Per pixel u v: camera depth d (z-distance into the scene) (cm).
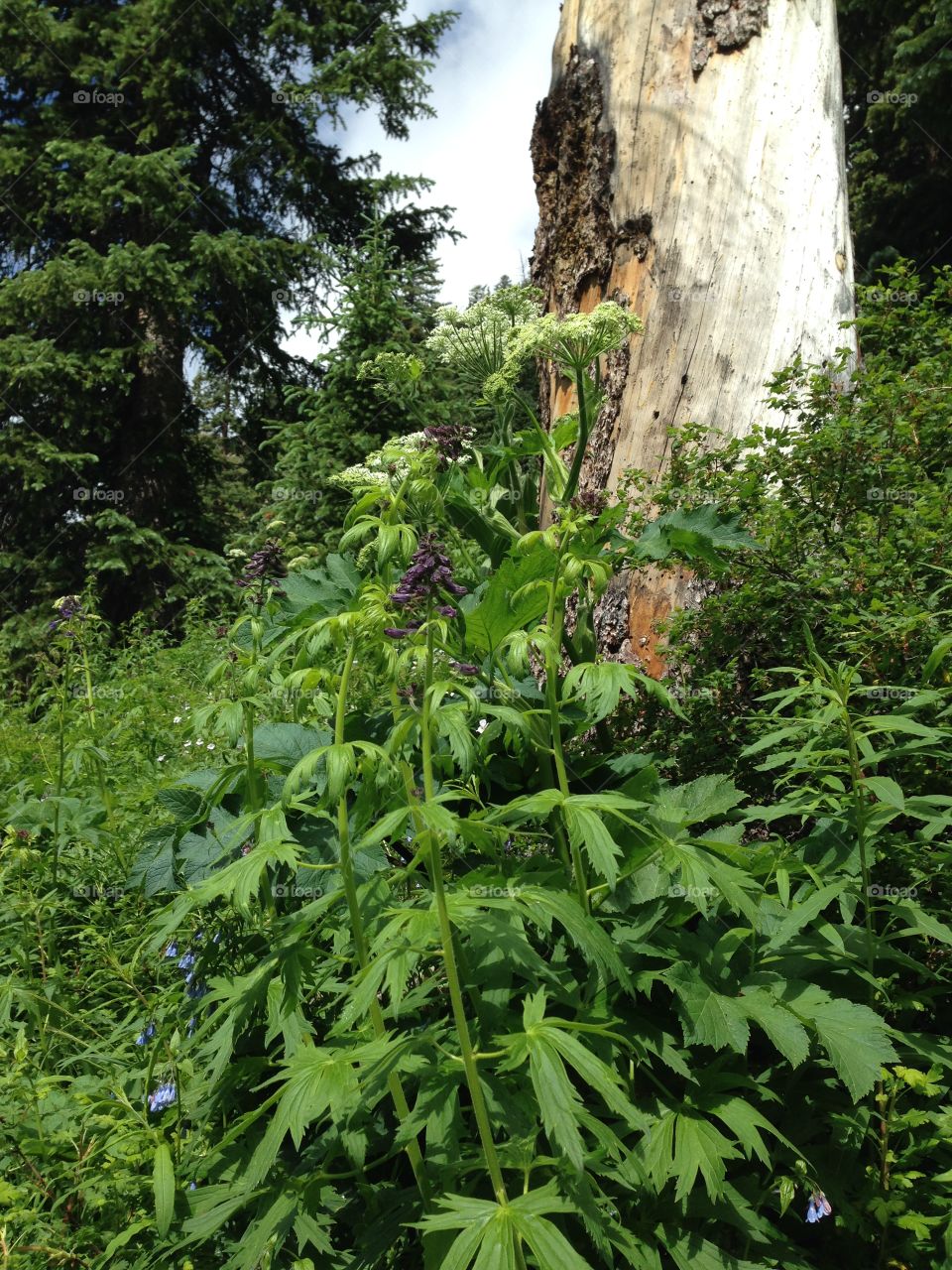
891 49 1593
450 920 182
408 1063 189
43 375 1395
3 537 1524
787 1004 215
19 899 344
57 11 1653
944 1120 211
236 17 1580
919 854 251
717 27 477
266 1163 177
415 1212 198
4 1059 261
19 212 1564
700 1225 208
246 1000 213
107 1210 228
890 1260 211
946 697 278
